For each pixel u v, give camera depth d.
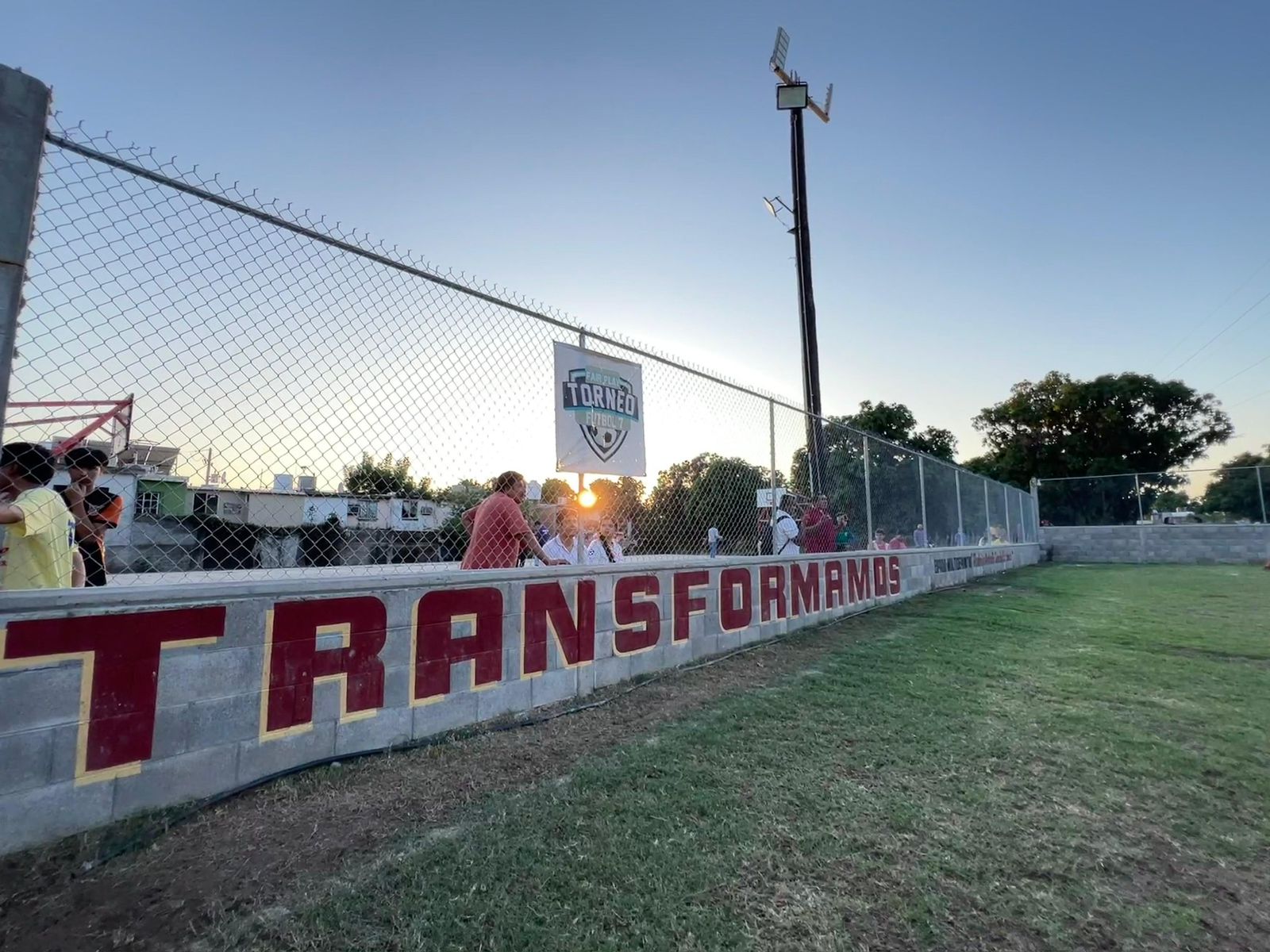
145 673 2.48
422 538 3.69
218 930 1.85
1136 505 20.36
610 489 4.93
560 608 4.21
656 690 4.50
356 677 3.14
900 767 3.16
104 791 2.36
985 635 6.58
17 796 2.18
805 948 1.83
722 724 3.75
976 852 2.38
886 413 32.12
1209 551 19.11
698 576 5.46
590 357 4.80
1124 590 10.89
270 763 2.82
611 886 2.12
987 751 3.37
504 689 3.82
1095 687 4.61
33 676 2.23
